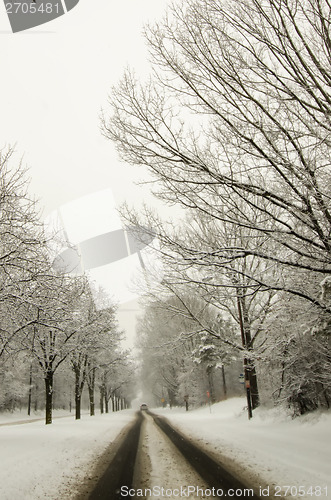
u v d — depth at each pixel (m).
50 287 10.30
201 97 6.53
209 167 6.93
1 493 5.46
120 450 10.51
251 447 9.70
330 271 6.94
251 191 6.75
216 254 7.32
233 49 6.52
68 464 8.05
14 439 11.10
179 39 6.66
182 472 7.11
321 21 6.04
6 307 10.17
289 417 14.08
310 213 6.64
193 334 16.17
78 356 23.56
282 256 8.18
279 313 11.18
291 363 13.05
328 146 6.39
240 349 16.33
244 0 6.30
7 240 10.23
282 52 6.20
